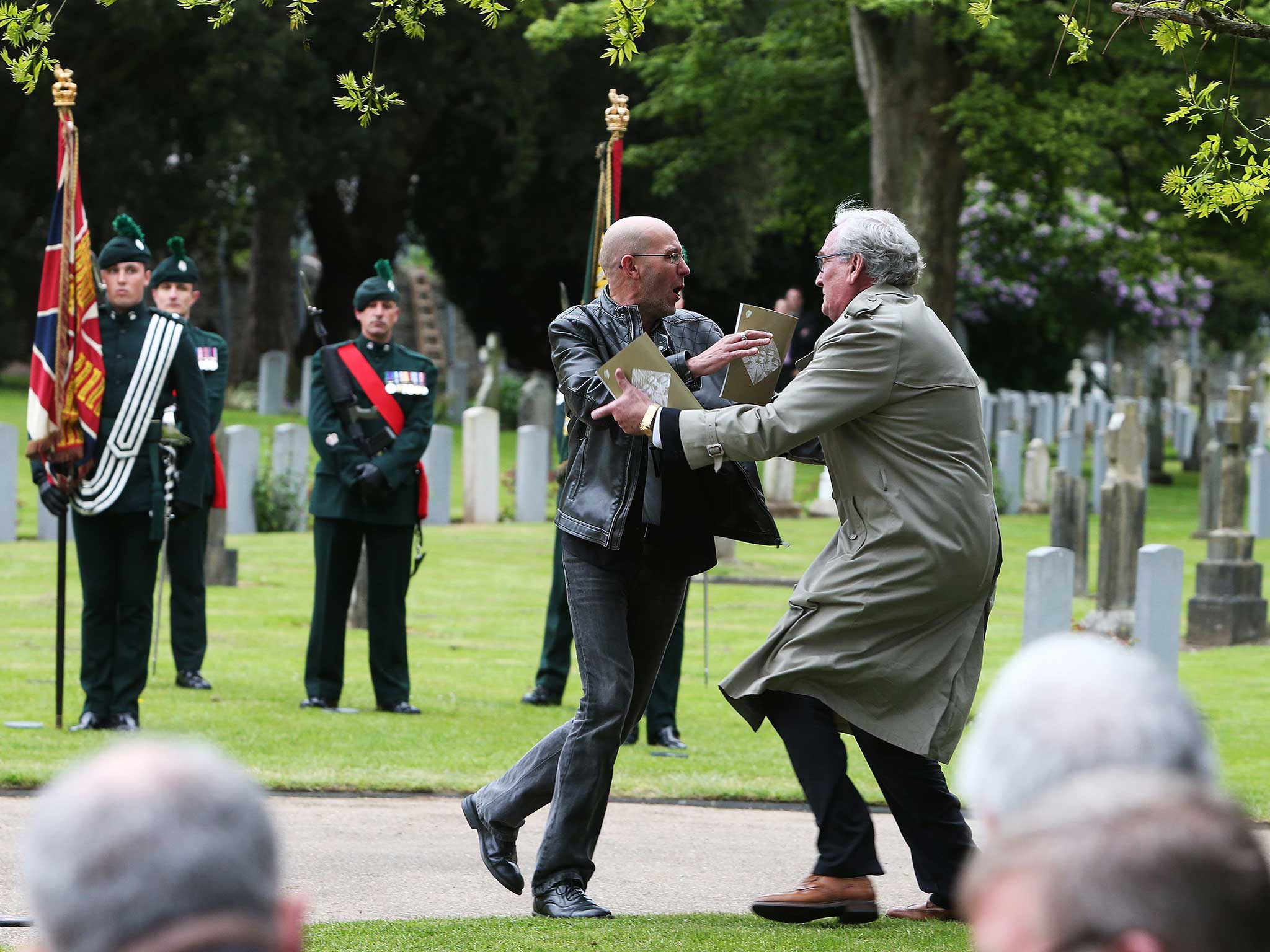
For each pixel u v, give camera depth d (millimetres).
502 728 27156
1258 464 67562
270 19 87375
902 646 15336
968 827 15719
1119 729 5465
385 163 95000
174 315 26188
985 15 18422
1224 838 4316
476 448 64188
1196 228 85250
